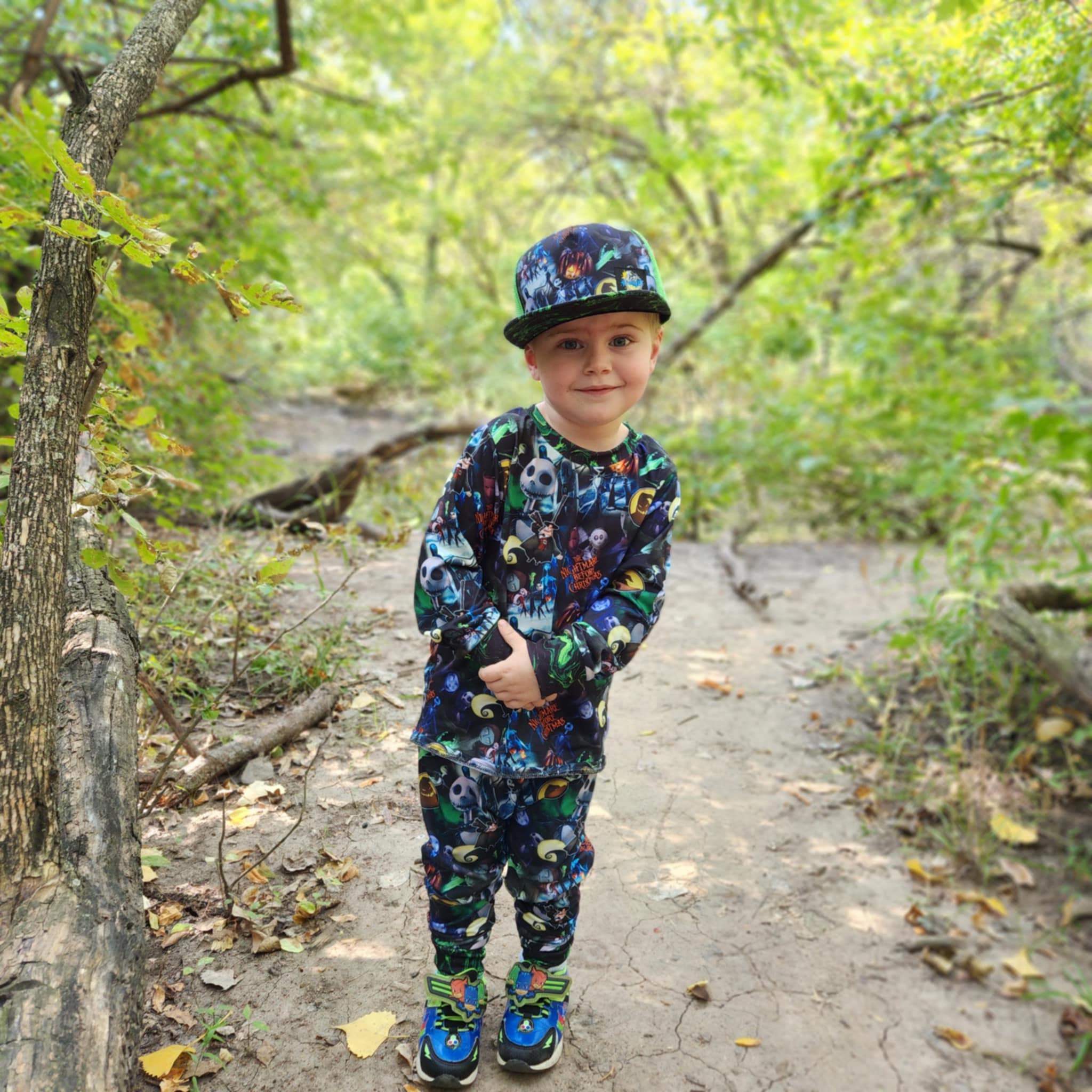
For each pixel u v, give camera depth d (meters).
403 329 14.47
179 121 4.91
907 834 3.24
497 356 11.77
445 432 7.05
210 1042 1.76
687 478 7.24
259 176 5.59
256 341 9.03
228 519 4.59
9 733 1.37
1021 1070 2.42
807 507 7.43
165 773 2.25
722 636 4.53
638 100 10.41
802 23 5.13
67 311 1.55
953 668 4.23
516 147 11.66
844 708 3.95
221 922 2.04
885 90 4.66
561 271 1.39
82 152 1.66
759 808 3.11
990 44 3.64
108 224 2.43
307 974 1.96
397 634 3.60
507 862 1.78
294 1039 1.81
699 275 11.16
